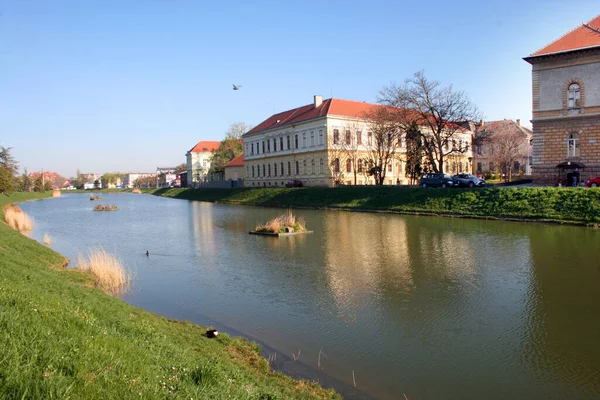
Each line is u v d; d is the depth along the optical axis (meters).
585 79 36.12
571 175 36.81
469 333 11.59
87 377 5.18
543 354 10.23
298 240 27.92
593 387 8.70
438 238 26.50
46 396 4.51
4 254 15.92
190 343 9.98
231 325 12.63
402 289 15.77
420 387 8.86
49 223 44.25
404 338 11.37
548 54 37.03
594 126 35.84
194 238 30.72
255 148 85.25
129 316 11.00
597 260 18.98
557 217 30.55
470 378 9.19
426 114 50.72
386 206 44.72
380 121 56.25
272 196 64.06
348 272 18.58
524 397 8.41
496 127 78.25
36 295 8.77
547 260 19.38
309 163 69.19
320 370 9.64
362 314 13.28
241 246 26.41
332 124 65.19
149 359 6.70
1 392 4.40
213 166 116.62
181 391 5.71
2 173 55.94
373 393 8.62
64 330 6.66
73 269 19.16
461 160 76.56
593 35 36.44
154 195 117.50
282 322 12.79
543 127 38.22
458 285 16.08
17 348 5.35
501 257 20.44
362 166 66.75
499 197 35.75
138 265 21.73
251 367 9.35
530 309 13.27
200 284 17.48
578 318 12.41
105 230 37.28
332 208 50.53
